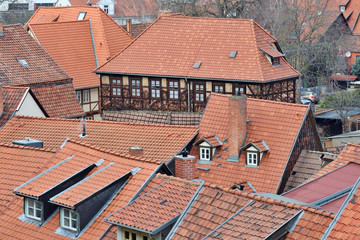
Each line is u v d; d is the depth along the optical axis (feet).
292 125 205.67
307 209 111.75
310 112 209.36
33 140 182.70
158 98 310.45
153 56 313.32
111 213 137.08
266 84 290.97
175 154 195.83
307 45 422.82
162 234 122.72
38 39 341.00
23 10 587.68
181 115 251.80
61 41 345.51
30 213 146.82
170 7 408.46
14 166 161.17
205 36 309.83
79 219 137.28
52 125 208.13
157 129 206.28
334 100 363.76
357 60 469.57
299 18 460.55
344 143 263.70
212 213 119.75
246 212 115.34
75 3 581.94
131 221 125.18
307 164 201.67
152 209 127.44
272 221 110.73
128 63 315.78
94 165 147.84
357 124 338.54
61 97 267.80
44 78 274.57
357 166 155.33
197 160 210.38
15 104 230.89
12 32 289.33
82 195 138.62
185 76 301.22
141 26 403.54
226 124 215.10
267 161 201.87
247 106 215.92
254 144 202.18
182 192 130.11
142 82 312.50
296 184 198.39
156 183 137.28
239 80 291.99
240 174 203.21
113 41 354.74
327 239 104.47
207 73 298.76
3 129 209.77
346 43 484.33
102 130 206.08
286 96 302.04
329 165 160.86
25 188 146.00
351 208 105.60
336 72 453.99
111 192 140.46
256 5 439.63
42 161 159.63
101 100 323.37
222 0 402.93
